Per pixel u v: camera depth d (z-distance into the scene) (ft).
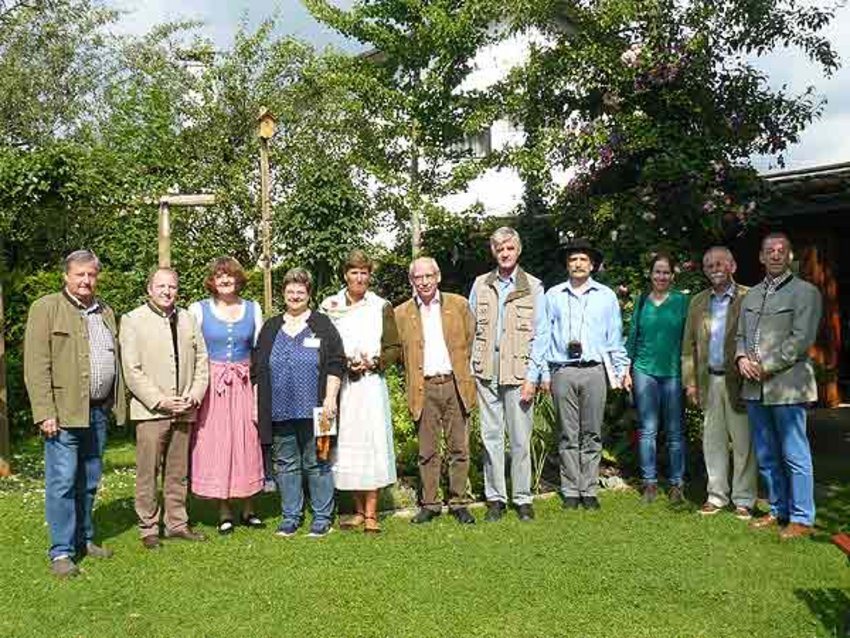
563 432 21.54
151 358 18.26
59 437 16.78
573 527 19.53
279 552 17.83
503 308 20.57
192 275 45.42
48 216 33.81
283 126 53.01
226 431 19.13
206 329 19.25
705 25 30.60
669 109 30.81
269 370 19.06
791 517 18.86
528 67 34.83
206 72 54.13
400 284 44.19
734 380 20.13
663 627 13.67
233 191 50.24
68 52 57.62
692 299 21.95
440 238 41.04
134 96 50.19
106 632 13.79
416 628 13.76
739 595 14.99
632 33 32.35
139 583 16.05
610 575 16.10
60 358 16.62
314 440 19.21
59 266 34.99
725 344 20.31
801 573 16.06
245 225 51.11
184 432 18.88
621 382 21.72
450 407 20.30
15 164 31.96
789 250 19.02
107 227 37.37
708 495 21.40
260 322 20.06
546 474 25.00
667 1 31.09
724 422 20.84
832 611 14.17
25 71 55.31
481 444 21.84
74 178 33.14
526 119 35.88
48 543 18.70
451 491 20.63
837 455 27.91
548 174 34.81
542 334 20.72
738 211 28.78
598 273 28.19
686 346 21.70
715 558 17.02
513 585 15.61
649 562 16.80
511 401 20.52
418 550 17.84
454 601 14.88
